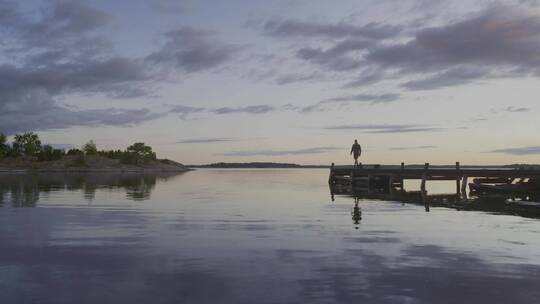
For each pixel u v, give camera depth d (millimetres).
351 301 6898
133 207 21016
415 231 13703
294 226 14750
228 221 16000
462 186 30031
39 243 11508
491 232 13531
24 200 24781
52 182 49906
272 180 66875
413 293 7309
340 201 25188
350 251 10586
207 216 17500
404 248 10953
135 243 11531
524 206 22203
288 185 47125
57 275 8336
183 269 8805
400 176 35906
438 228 14367
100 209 20016
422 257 9938
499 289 7539
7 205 21766
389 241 11914
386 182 39062
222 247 11023
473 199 26891
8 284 7754
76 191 33375
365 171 40281
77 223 15281
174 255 10086
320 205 22578
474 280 8070
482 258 9836
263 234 13023
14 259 9656
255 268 8906
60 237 12422
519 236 12781
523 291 7434
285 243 11586
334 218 17016
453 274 8469
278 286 7664
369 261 9531
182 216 17453
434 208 21141
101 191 33688
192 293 7273
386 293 7301
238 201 24859
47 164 133750
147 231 13547
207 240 12000
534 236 12773
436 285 7754
